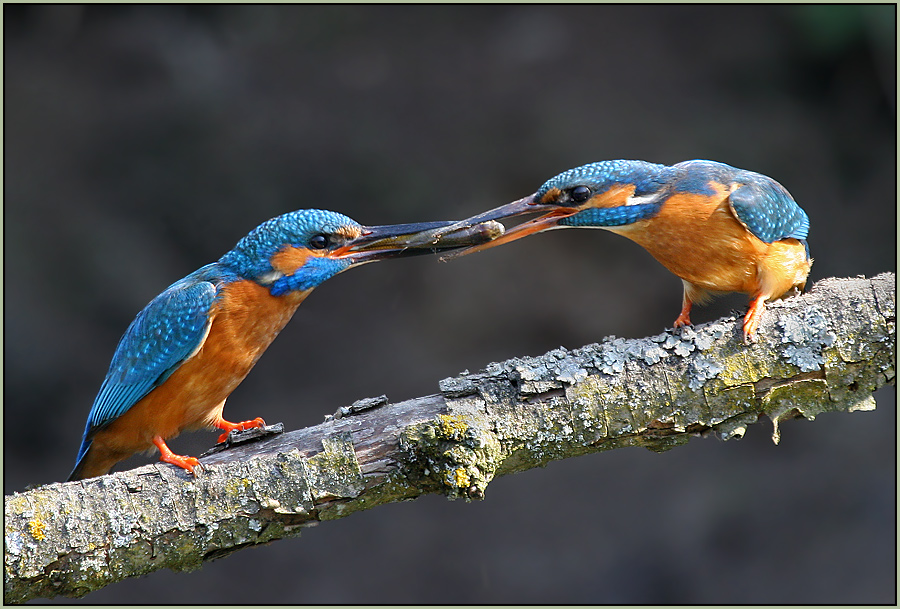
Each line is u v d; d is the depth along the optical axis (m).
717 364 5.14
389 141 15.78
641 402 5.11
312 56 16.59
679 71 16.12
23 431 13.81
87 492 4.98
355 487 5.00
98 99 15.75
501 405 5.09
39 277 14.34
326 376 14.44
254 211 15.32
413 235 6.46
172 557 5.01
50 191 14.88
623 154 15.16
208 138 15.62
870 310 5.14
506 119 15.77
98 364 14.28
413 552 13.23
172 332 6.12
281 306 6.38
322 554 13.18
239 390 14.28
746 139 15.36
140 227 15.10
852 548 12.61
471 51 16.64
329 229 6.32
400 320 14.80
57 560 4.85
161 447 6.36
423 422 5.00
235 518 4.98
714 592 12.54
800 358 5.12
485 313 14.59
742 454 13.81
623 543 13.16
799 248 6.24
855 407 5.19
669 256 6.37
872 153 15.46
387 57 16.61
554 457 5.18
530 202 6.52
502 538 13.30
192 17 16.80
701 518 13.22
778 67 16.14
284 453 5.05
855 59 15.84
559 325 14.44
